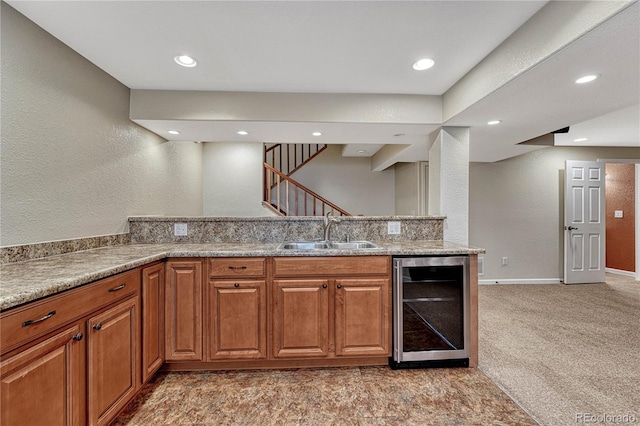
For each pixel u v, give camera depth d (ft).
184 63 6.61
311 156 19.95
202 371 6.75
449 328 6.84
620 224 16.89
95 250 6.63
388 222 8.62
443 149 8.70
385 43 5.85
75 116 6.20
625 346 7.95
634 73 5.37
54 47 5.66
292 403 5.65
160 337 6.30
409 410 5.45
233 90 7.99
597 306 11.37
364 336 6.67
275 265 6.57
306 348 6.62
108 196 7.27
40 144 5.42
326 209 20.65
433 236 8.70
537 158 15.17
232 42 5.81
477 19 5.15
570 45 4.51
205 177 14.28
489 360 7.23
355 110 8.22
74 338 4.06
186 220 8.20
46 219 5.58
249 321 6.54
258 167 14.57
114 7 4.83
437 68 6.86
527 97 6.46
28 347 3.45
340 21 5.18
